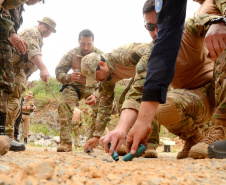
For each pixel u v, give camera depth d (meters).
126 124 1.90
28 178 0.70
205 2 2.49
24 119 8.06
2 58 2.28
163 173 1.08
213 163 1.46
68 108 4.00
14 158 1.77
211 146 1.81
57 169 1.05
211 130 1.98
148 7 2.55
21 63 4.07
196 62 2.39
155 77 1.56
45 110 12.82
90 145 2.91
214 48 1.73
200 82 2.44
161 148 8.68
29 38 4.01
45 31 4.68
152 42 2.29
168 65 1.56
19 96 4.23
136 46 2.85
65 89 4.13
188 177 1.01
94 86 4.33
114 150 1.74
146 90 1.59
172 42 1.56
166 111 2.17
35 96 13.84
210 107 2.43
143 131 1.62
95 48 4.50
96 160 1.88
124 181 0.88
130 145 1.75
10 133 4.16
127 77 3.08
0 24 2.21
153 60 1.58
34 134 10.50
